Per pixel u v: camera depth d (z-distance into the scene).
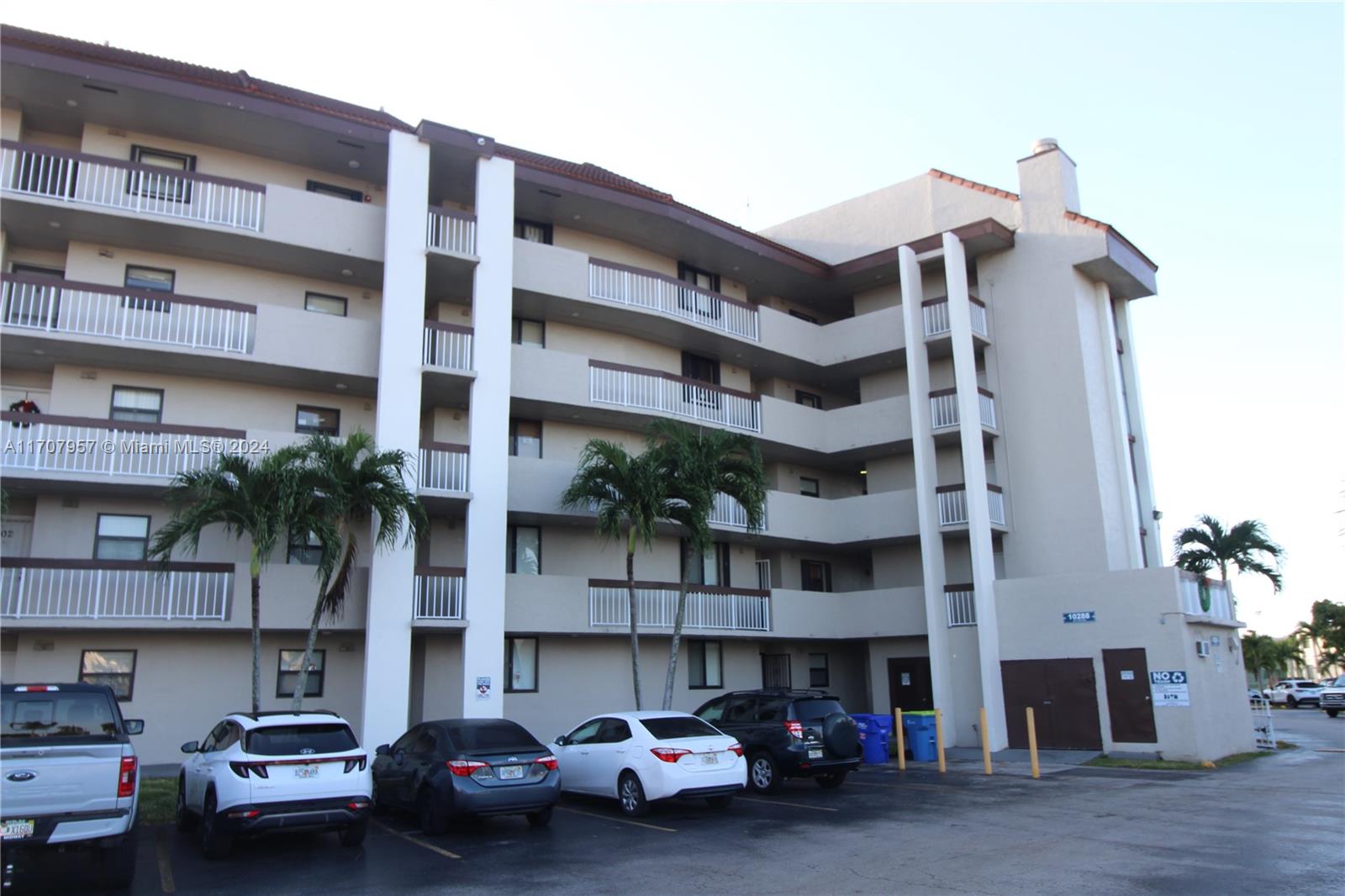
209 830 11.60
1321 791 16.08
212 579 18.42
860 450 29.03
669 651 26.09
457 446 20.91
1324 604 73.38
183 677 19.12
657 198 25.94
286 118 20.70
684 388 25.97
